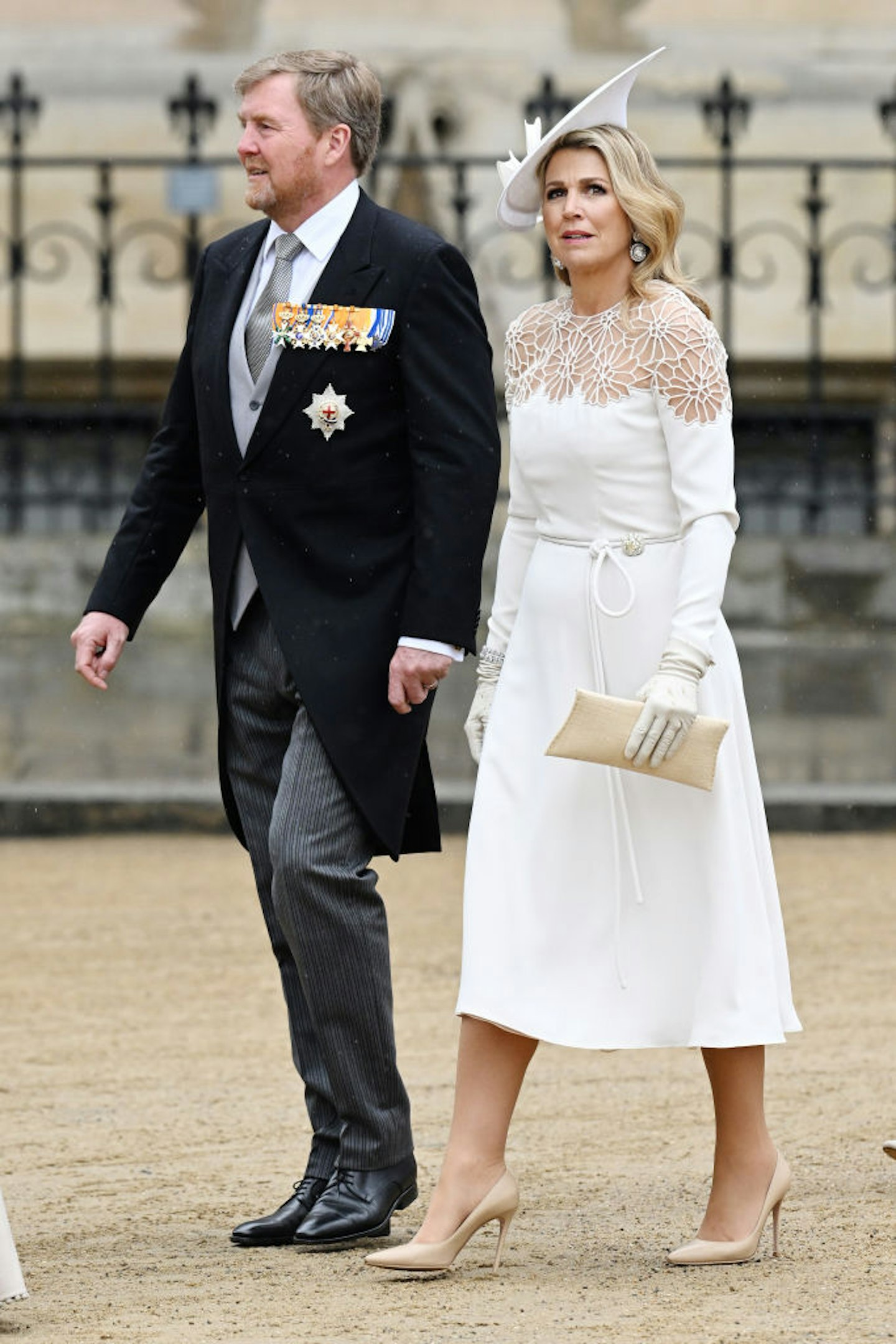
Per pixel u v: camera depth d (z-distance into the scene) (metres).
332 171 12.70
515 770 12.02
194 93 41.09
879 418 43.28
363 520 12.67
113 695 35.28
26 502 41.31
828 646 39.12
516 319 12.38
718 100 40.88
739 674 12.07
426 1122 15.16
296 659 12.48
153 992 19.34
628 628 11.84
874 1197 13.18
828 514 43.31
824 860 25.41
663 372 11.73
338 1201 12.47
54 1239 12.66
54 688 35.66
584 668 11.96
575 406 11.94
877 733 31.80
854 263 44.66
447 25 45.41
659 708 11.28
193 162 40.88
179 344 44.50
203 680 36.66
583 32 45.44
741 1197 11.96
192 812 27.55
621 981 11.71
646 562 11.88
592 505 11.97
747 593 40.56
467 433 12.44
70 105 45.03
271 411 12.63
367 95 12.78
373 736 12.46
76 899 23.56
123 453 43.84
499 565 12.66
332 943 12.38
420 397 12.47
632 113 45.28
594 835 11.81
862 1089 15.87
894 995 18.88
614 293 12.01
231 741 13.14
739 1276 11.60
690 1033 11.70
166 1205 13.38
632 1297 11.19
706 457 11.69
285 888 12.34
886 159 43.84
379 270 12.60
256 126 12.65
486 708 12.52
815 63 45.25
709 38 45.44
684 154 45.19
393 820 12.49
